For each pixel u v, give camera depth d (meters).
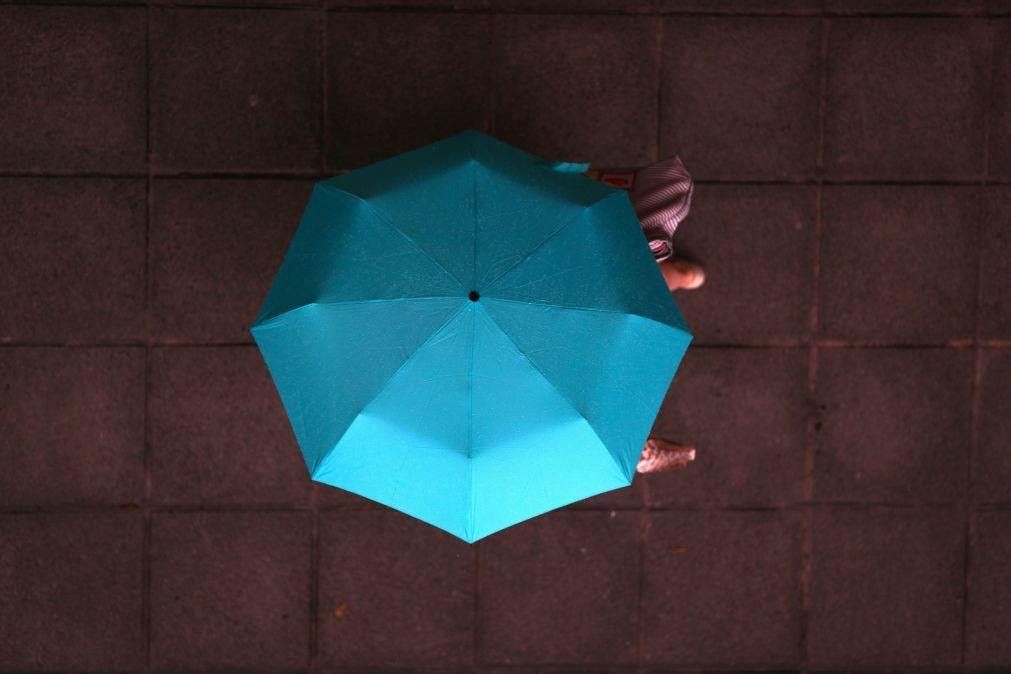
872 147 4.56
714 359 4.60
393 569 4.60
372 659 4.62
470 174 3.22
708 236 4.57
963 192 4.59
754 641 4.69
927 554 4.69
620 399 3.22
